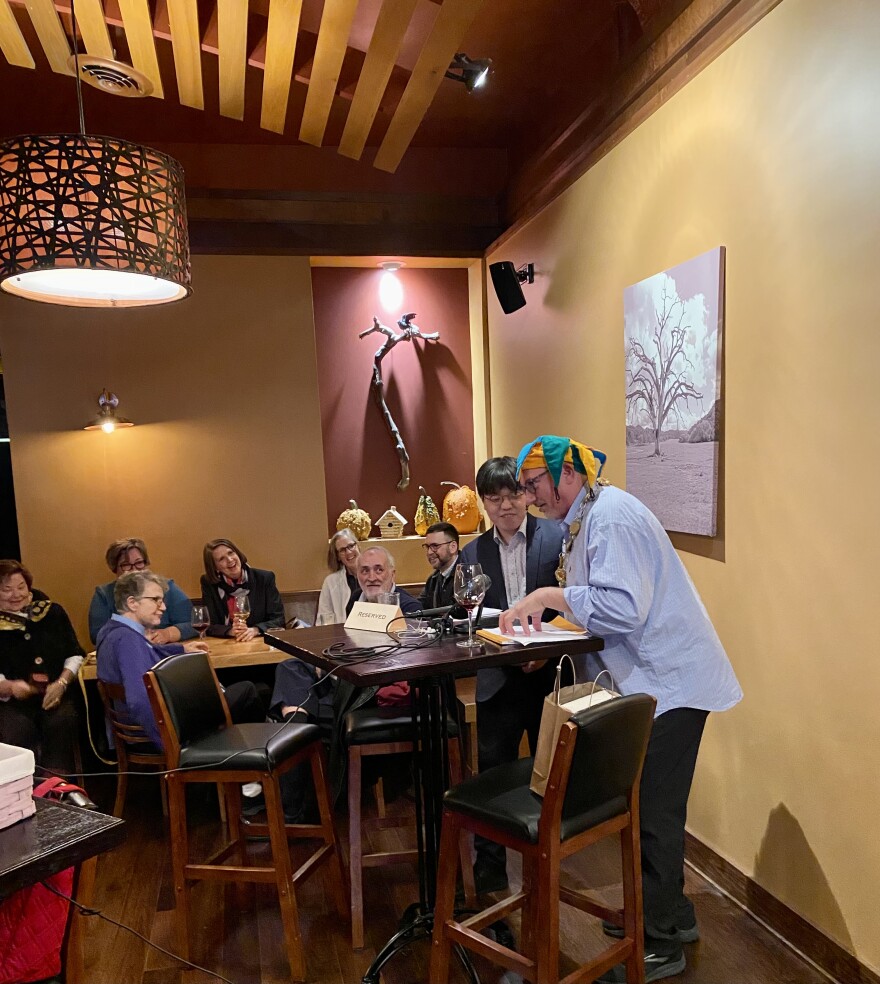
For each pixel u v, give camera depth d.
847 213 1.86
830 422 1.96
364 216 4.55
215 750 2.23
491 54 3.51
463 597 1.93
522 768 2.00
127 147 1.82
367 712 2.45
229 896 2.67
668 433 2.67
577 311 3.44
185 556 4.30
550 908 1.67
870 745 1.89
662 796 2.04
